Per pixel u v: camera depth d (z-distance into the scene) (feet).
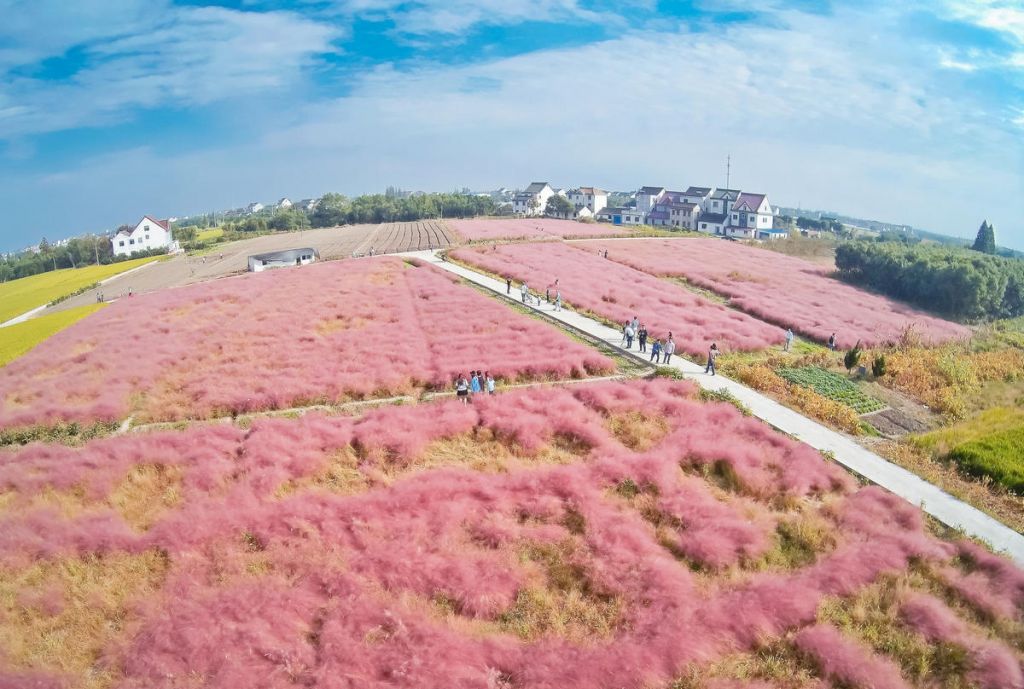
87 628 60.08
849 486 84.79
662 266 247.70
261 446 92.17
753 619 58.23
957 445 97.40
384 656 53.98
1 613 61.26
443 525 73.77
